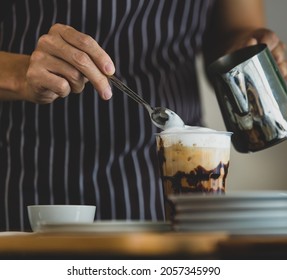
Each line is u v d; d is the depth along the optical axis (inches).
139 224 36.9
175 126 47.9
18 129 66.6
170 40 69.9
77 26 66.5
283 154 109.3
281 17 109.3
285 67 66.8
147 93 68.2
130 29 67.7
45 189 65.7
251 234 34.0
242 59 55.1
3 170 67.0
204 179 43.6
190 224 34.9
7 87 56.9
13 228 65.9
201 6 72.1
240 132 54.9
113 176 66.4
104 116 66.4
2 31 67.9
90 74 50.6
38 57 53.1
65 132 66.2
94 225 36.3
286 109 54.2
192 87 72.6
